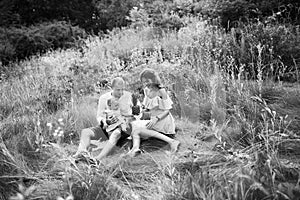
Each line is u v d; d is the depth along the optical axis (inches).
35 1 657.0
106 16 613.3
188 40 350.9
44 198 152.1
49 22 621.0
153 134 202.5
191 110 237.6
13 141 201.5
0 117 256.7
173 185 148.9
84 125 235.0
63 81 325.1
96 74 338.0
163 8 487.8
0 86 353.1
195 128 220.2
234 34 334.3
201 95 248.2
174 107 252.2
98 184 154.7
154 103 213.6
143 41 404.2
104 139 207.8
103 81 318.0
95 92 300.8
